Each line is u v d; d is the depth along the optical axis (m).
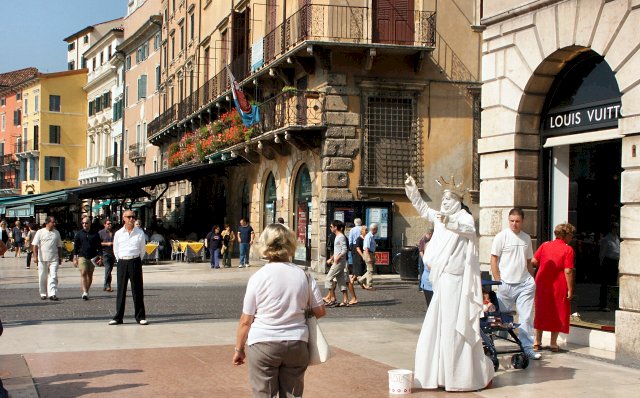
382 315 15.14
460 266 8.27
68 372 8.80
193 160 39.47
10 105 86.69
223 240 30.53
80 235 17.70
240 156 32.84
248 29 33.75
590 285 11.43
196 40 43.09
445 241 8.33
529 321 10.09
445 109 25.80
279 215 29.66
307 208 27.30
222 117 34.03
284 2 28.73
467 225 8.25
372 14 25.25
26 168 81.25
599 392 8.12
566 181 11.95
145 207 49.47
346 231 24.33
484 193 12.72
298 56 25.75
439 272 8.31
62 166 78.81
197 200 43.22
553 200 12.12
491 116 12.59
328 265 24.80
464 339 8.16
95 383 8.21
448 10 25.91
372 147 25.31
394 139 25.42
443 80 25.78
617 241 10.92
